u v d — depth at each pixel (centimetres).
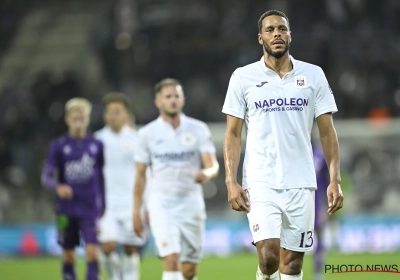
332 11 8969
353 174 6581
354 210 6425
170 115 3036
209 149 3052
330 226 6053
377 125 6875
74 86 8694
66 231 3525
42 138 8025
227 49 8881
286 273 2172
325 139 2169
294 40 8706
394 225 6222
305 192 2142
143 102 8800
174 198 2972
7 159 7756
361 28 8894
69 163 3547
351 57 8562
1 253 6656
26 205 7056
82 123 3584
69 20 10250
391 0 8944
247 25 9131
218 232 6431
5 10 10200
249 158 2178
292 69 2172
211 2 9506
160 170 3006
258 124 2158
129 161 3947
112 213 3875
